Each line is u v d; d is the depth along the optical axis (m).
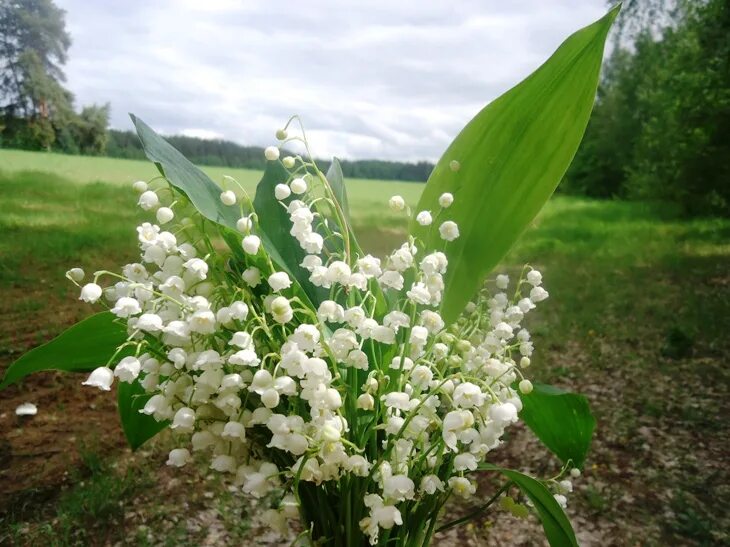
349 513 0.20
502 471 0.23
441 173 0.25
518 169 0.24
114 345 0.26
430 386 0.22
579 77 0.23
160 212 0.20
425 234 0.25
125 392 0.28
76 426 0.63
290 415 0.19
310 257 0.20
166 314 0.19
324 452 0.17
